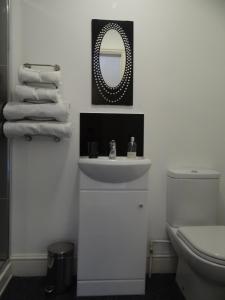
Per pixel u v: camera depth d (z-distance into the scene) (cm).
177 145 195
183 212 179
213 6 193
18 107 163
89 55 186
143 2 188
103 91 187
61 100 170
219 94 197
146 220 167
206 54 194
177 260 196
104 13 186
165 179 195
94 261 166
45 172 187
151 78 191
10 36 179
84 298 165
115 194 165
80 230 164
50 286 170
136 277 169
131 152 179
